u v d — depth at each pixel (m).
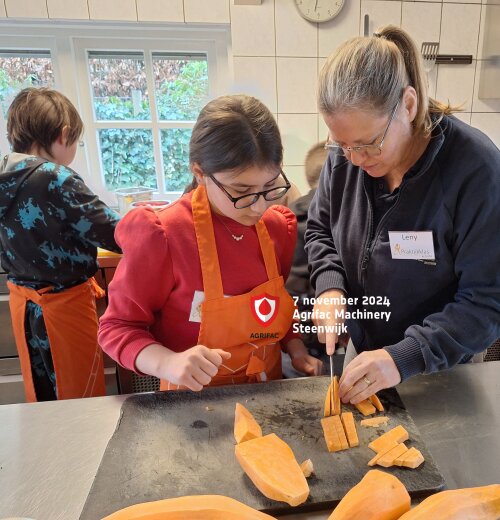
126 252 0.72
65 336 1.19
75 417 0.67
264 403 0.68
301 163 1.92
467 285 0.71
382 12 1.76
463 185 0.68
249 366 0.77
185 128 1.96
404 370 0.66
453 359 0.68
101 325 0.76
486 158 0.67
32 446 0.61
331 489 0.51
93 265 1.26
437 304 0.79
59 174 1.11
